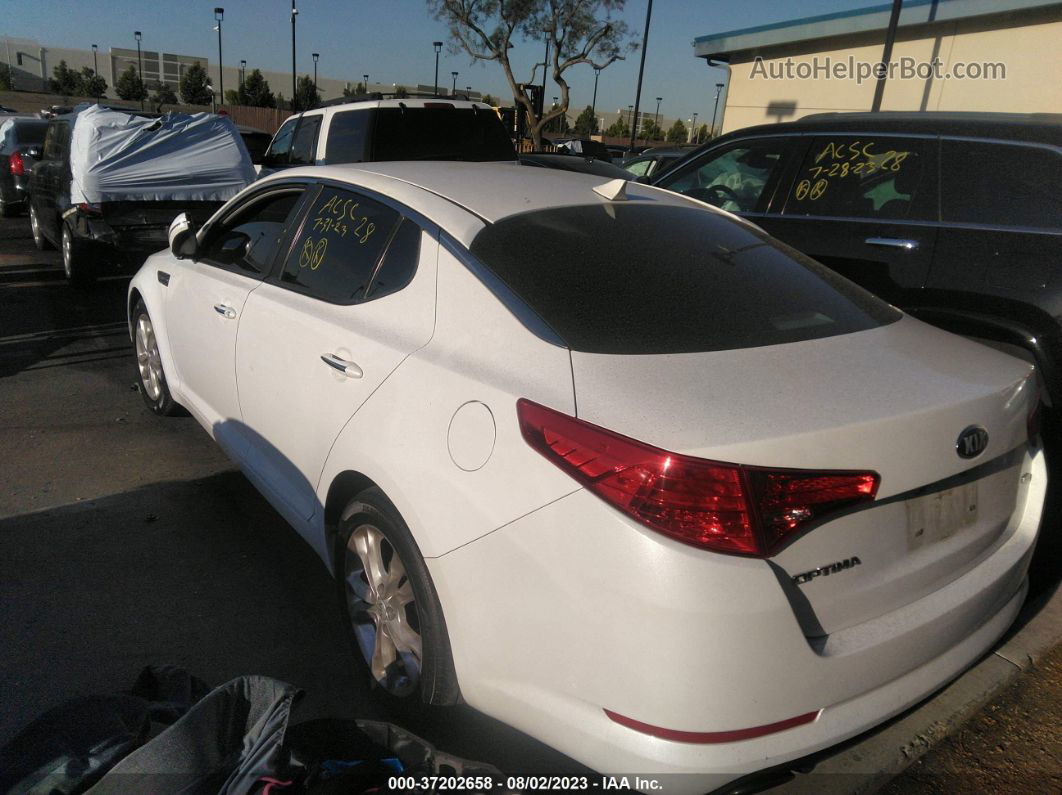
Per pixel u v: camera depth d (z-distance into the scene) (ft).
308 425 9.11
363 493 8.07
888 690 6.44
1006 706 8.61
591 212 8.95
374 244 9.17
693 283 7.97
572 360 6.64
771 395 6.29
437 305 7.97
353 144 28.76
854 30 47.42
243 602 10.18
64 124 29.99
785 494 5.78
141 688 7.08
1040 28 41.01
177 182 27.37
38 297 27.17
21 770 5.78
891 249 13.32
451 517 6.82
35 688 8.41
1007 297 11.93
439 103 29.81
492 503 6.51
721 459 5.69
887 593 6.43
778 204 15.21
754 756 5.82
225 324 11.27
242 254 11.86
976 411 6.81
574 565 5.98
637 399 6.16
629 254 8.25
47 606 9.88
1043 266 11.69
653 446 5.80
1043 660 9.25
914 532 6.61
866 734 6.86
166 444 14.92
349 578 8.55
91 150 25.88
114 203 26.45
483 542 6.56
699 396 6.18
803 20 50.03
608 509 5.87
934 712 8.31
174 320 13.33
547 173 10.50
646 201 9.73
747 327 7.40
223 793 5.51
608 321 7.11
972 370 7.36
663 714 5.74
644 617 5.68
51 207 30.63
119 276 31.27
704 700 5.67
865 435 6.08
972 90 44.21
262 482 10.39
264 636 9.53
